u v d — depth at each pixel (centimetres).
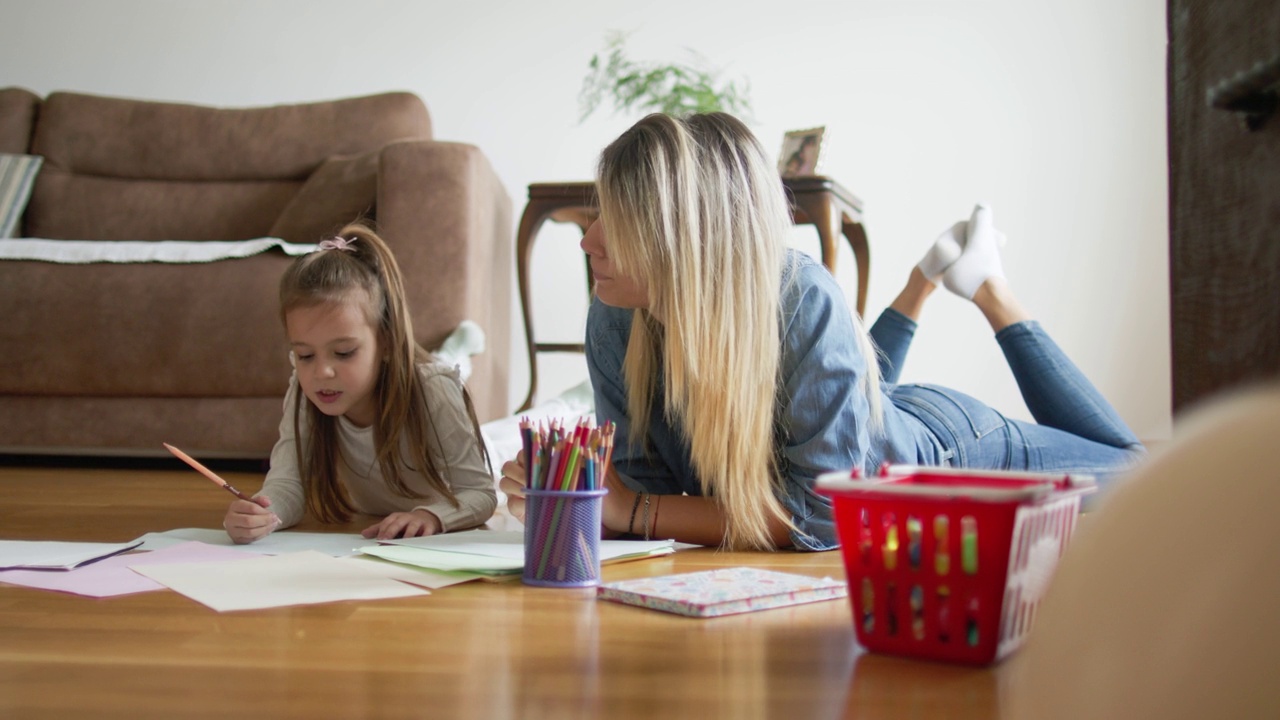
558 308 386
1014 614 78
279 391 283
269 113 358
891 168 377
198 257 288
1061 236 370
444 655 82
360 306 157
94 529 164
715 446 135
